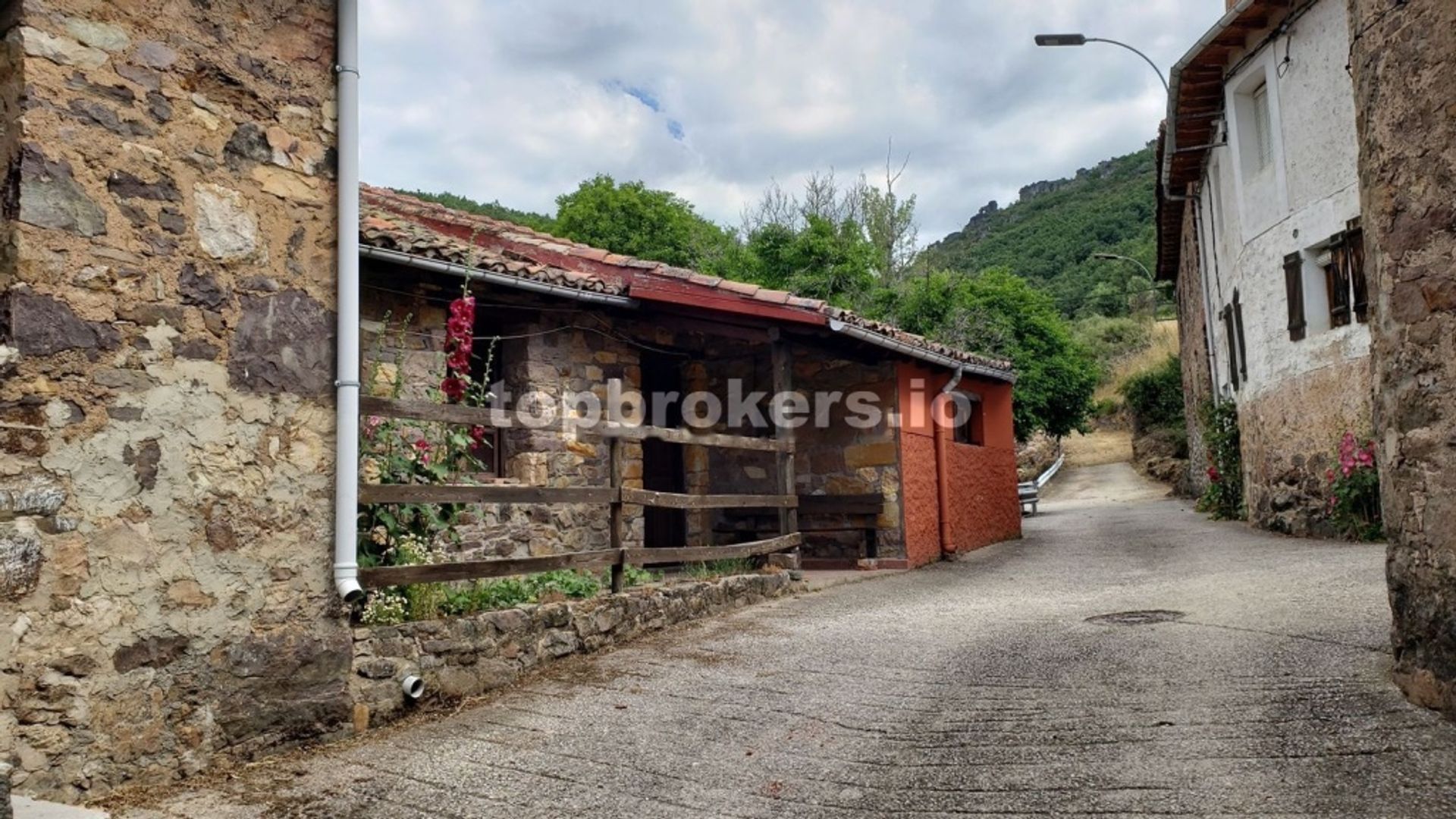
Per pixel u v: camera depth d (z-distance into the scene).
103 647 3.55
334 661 4.35
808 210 25.42
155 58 3.89
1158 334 42.88
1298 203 11.07
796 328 8.86
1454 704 3.56
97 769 3.51
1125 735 3.84
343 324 4.52
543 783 3.72
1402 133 3.76
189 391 3.91
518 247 8.82
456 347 6.78
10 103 3.51
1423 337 3.68
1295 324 11.16
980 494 13.17
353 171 4.61
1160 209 19.55
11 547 3.32
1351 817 2.90
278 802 3.55
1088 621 6.26
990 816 3.17
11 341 3.38
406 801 3.56
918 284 22.50
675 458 10.81
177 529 3.83
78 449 3.54
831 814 3.30
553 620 5.65
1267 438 12.14
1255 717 3.88
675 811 3.40
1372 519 9.80
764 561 8.70
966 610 7.19
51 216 3.51
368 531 5.05
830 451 10.86
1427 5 3.63
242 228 4.17
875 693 4.79
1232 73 12.39
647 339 9.80
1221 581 7.54
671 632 6.61
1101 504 22.88
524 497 5.63
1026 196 92.62
